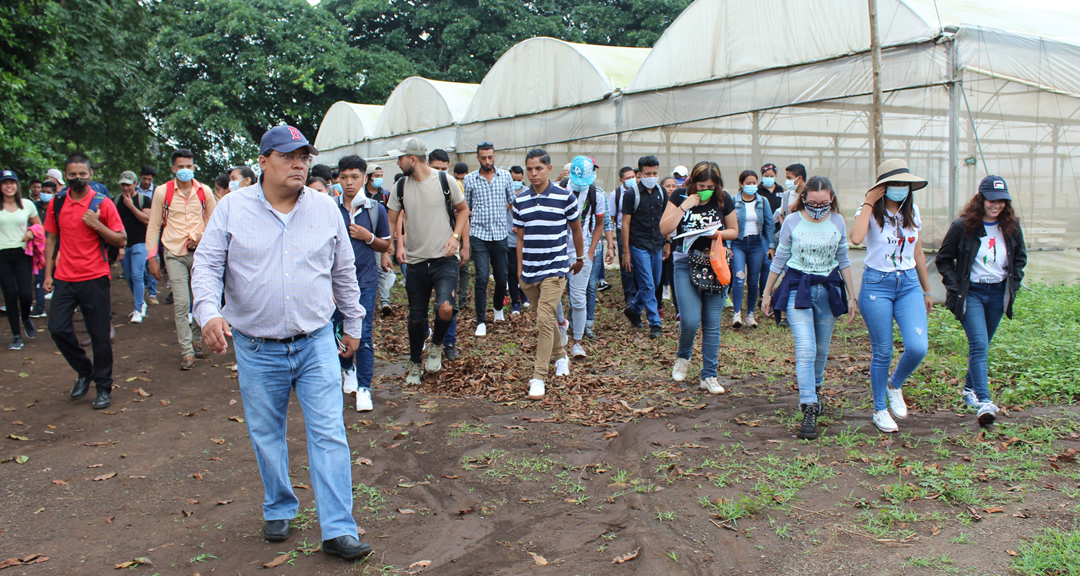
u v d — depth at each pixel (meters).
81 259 5.94
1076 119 11.65
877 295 5.06
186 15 27.62
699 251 6.18
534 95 16.33
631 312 8.93
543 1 33.84
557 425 5.52
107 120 24.91
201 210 7.49
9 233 8.31
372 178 9.70
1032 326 7.52
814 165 11.41
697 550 3.49
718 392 6.20
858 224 5.00
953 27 9.48
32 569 3.43
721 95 12.51
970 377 5.40
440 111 19.42
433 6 33.12
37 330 9.42
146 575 3.38
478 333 8.68
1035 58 10.01
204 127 26.02
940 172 9.91
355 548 3.46
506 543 3.63
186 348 7.40
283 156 3.29
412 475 4.58
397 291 12.49
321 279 3.49
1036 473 4.20
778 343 8.09
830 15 10.92
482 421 5.62
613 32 33.31
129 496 4.30
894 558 3.33
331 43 28.55
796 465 4.47
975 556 3.30
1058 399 5.64
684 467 4.57
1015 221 5.16
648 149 14.05
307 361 3.52
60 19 15.76
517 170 9.59
